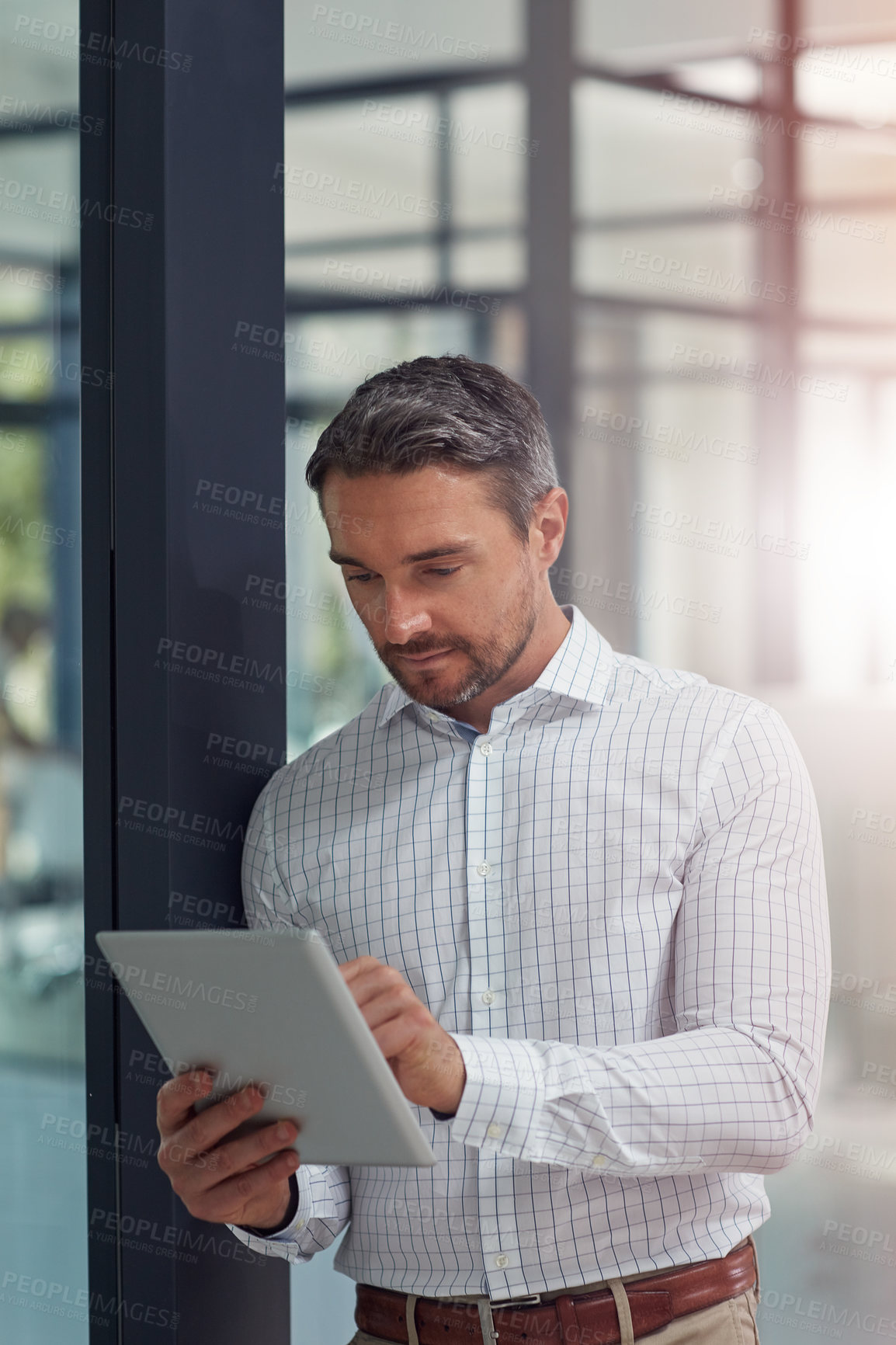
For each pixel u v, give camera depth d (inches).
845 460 94.8
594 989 45.5
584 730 48.3
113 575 52.0
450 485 44.3
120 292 51.4
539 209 91.1
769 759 46.4
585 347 92.4
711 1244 45.4
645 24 93.5
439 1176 45.5
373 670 78.2
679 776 46.4
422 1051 38.7
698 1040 41.0
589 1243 44.3
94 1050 52.9
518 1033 46.2
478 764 48.8
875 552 93.9
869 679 93.8
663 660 93.8
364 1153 38.5
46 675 52.4
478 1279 45.1
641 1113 39.5
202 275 52.3
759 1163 41.3
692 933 44.2
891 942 92.3
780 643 94.2
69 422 52.7
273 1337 56.2
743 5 94.0
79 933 53.3
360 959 39.9
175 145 50.8
